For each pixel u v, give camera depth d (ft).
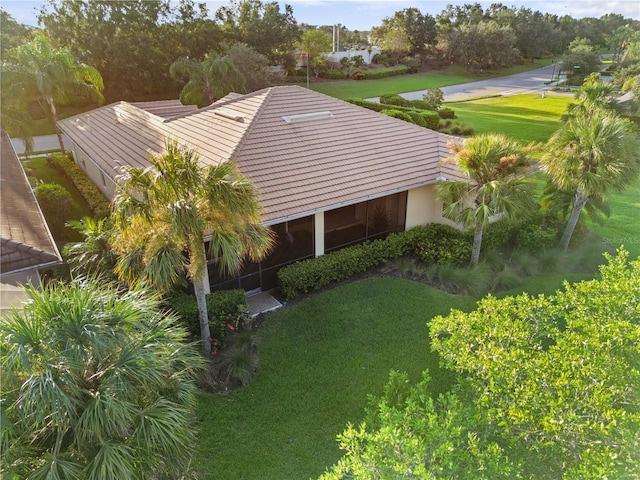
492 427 21.09
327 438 29.27
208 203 29.45
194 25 154.10
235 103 59.11
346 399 32.27
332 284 46.34
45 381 16.85
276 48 174.19
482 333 26.66
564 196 52.47
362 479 18.67
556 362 24.13
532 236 52.24
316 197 43.98
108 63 137.18
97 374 19.30
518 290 45.96
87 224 41.04
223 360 34.58
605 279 31.96
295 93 60.34
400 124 60.39
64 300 19.12
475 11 275.80
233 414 30.94
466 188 45.62
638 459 18.37
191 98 122.21
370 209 50.14
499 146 43.27
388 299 43.73
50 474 16.53
